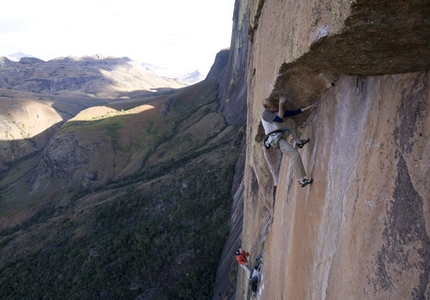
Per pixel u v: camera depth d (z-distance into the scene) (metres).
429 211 3.11
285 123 6.55
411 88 3.57
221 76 119.94
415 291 3.16
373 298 3.76
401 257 3.39
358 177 4.40
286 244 8.14
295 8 5.38
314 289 5.65
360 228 4.18
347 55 4.03
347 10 3.19
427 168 3.18
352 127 4.82
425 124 3.28
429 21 2.81
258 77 12.35
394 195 3.62
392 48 3.36
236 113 82.94
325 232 5.38
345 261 4.49
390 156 3.77
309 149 6.73
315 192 6.04
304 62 5.21
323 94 6.11
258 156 12.95
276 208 10.43
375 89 4.28
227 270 34.97
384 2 2.83
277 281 8.80
